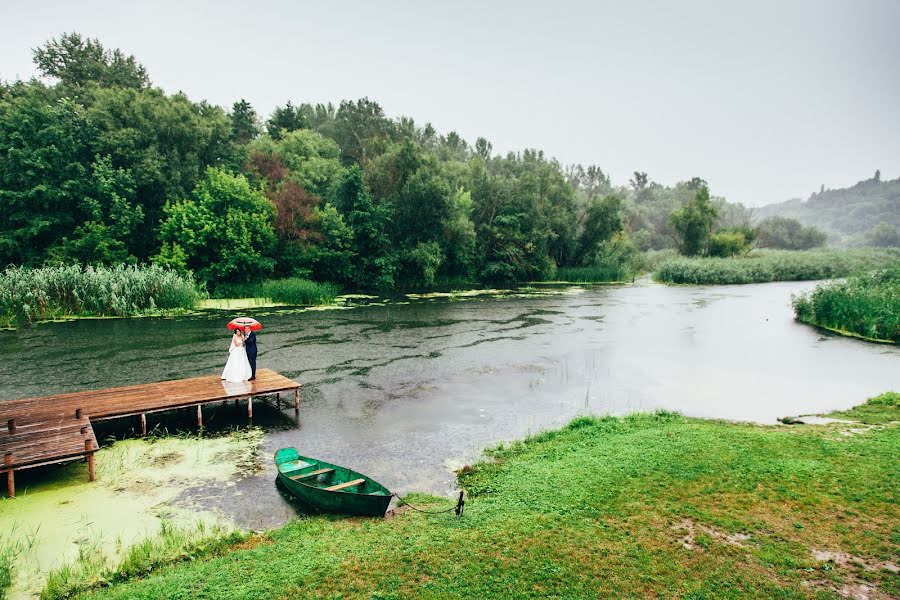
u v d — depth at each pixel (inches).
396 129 3021.7
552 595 239.0
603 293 1921.8
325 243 1738.4
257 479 411.2
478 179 2401.6
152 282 1221.1
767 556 268.8
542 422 552.1
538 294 1871.3
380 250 1844.2
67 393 564.1
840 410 585.6
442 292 1905.8
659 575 253.8
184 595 241.3
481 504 349.7
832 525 300.8
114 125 1536.7
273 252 1654.8
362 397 630.5
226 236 1459.2
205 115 1786.4
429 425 538.6
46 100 1609.3
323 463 400.5
